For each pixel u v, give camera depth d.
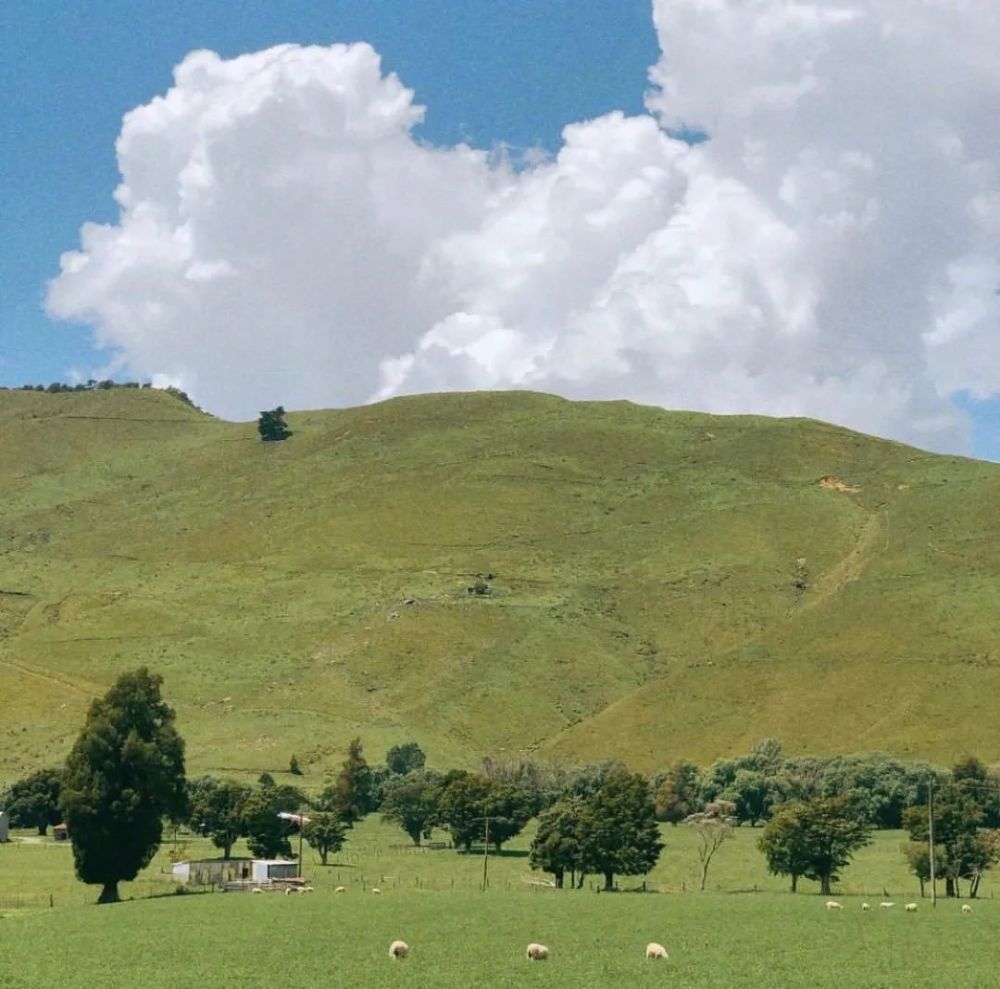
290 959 73.81
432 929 86.50
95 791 109.25
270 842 145.38
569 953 76.12
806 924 90.31
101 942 80.75
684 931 86.25
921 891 119.75
